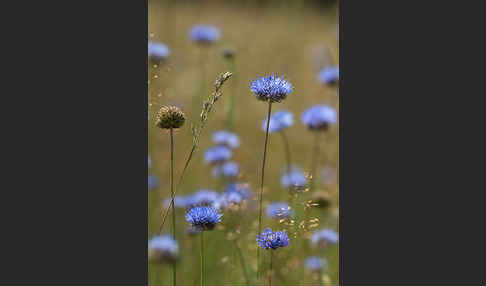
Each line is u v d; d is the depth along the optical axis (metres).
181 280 1.18
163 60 1.17
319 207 1.19
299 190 1.15
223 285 1.18
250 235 1.15
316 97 1.61
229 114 1.35
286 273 1.16
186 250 1.20
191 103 1.34
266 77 1.07
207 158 1.27
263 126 1.21
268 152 1.41
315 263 1.18
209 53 1.58
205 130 1.34
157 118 1.08
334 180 1.28
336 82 1.30
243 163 1.31
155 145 1.30
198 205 1.15
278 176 1.31
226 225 1.16
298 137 1.53
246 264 1.17
